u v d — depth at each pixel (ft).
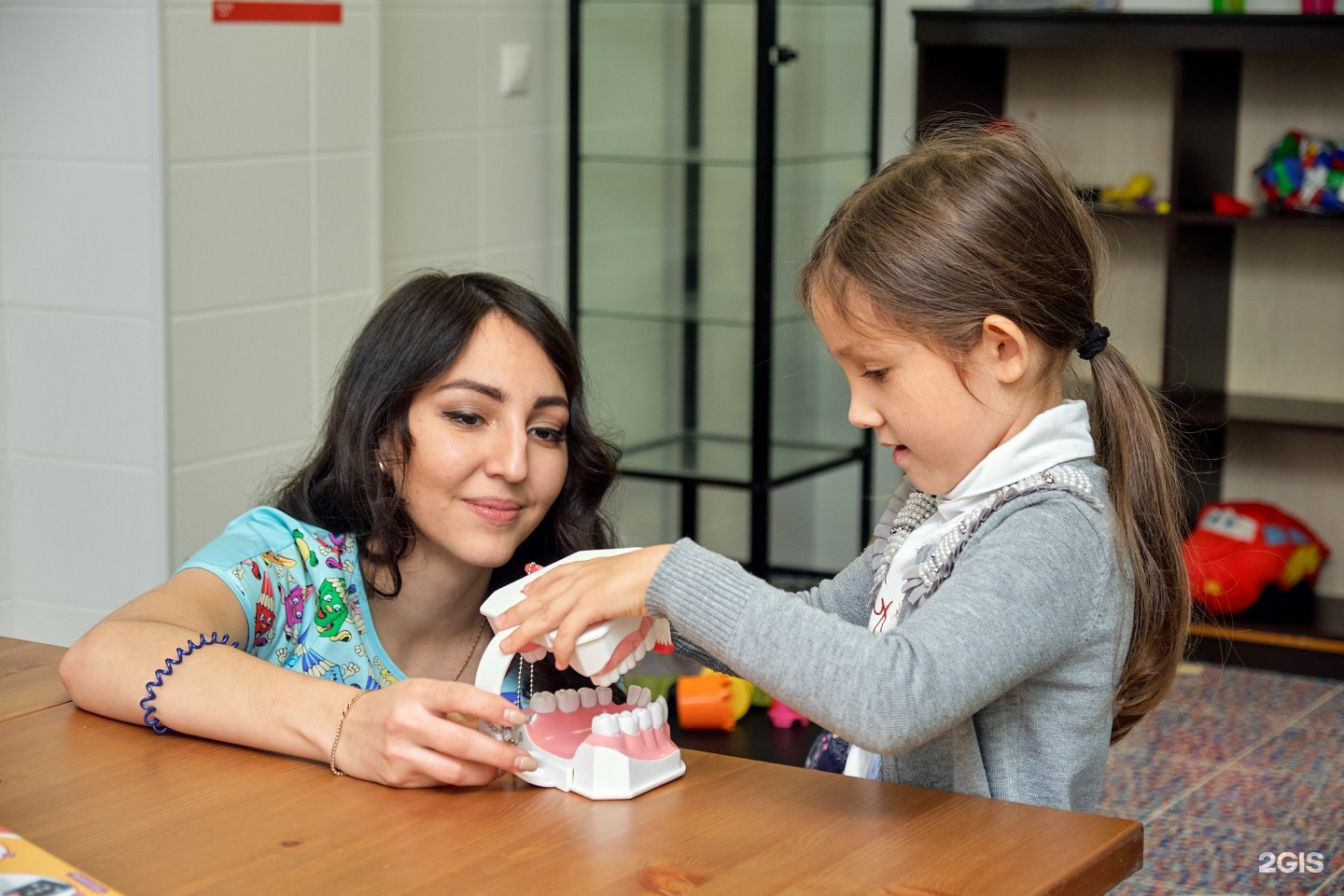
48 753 3.65
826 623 3.29
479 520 4.63
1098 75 11.76
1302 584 11.09
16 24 8.18
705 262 11.00
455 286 4.72
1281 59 11.16
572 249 11.51
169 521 8.23
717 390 11.12
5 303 8.49
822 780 3.54
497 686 3.57
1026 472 3.70
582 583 3.51
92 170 8.12
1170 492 4.06
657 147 11.05
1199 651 10.84
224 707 3.71
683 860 3.08
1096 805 3.84
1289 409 11.02
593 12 11.10
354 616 4.74
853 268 3.70
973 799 3.42
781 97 10.61
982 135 4.10
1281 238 11.43
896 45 12.22
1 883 2.66
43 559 8.63
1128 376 4.03
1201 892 7.04
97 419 8.34
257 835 3.18
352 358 4.77
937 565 3.67
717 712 7.13
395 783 3.45
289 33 8.61
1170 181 10.78
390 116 10.02
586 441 4.97
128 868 3.01
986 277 3.62
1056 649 3.46
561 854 3.10
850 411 3.89
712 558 3.41
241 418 8.61
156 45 7.84
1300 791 8.37
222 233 8.36
